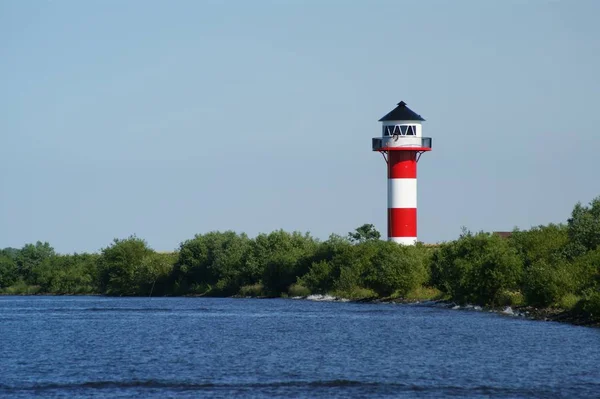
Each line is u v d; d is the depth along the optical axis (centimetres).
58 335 17712
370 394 10562
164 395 10562
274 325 19300
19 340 16662
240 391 10775
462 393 10588
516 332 16488
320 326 18738
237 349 14712
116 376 11894
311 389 10869
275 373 12025
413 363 12812
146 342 16050
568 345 14500
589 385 11012
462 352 13875
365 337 16238
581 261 19762
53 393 10712
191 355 13962
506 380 11362
